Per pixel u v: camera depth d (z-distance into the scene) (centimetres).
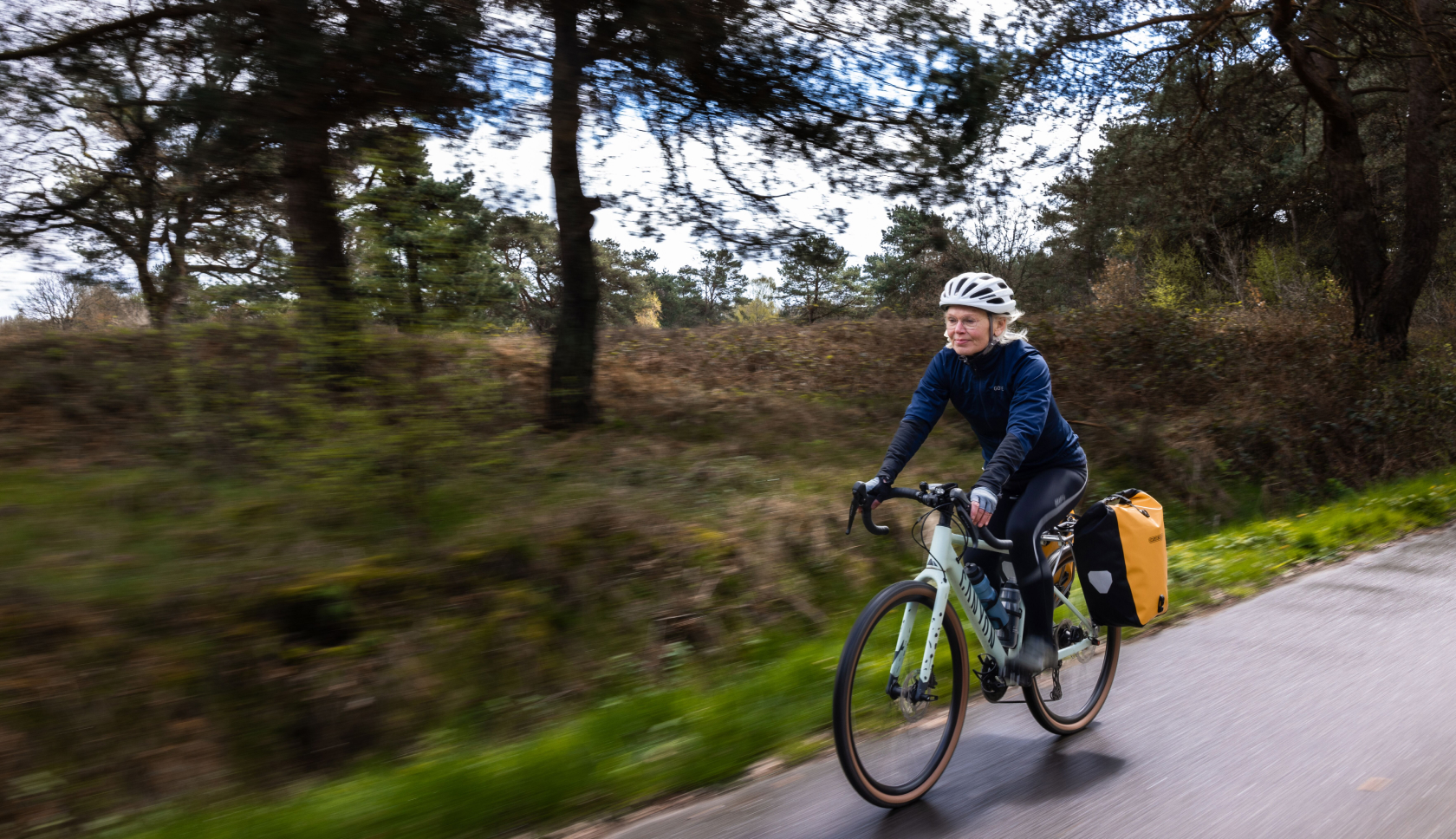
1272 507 987
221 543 478
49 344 769
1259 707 388
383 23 628
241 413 535
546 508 563
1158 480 959
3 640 385
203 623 424
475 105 723
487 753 379
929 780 322
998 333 338
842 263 930
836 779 335
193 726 397
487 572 505
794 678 447
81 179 841
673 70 772
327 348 472
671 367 1191
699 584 561
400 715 436
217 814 350
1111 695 412
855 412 1024
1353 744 346
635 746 376
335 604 450
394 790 330
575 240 829
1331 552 725
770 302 1578
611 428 837
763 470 757
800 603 584
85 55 752
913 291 3094
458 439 504
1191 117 1552
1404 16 1385
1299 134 1884
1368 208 1541
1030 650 345
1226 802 304
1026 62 1238
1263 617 532
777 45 808
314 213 682
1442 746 340
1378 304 1507
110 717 384
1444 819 285
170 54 765
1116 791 315
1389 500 941
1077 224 1582
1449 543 755
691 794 329
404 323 486
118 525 496
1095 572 368
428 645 460
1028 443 324
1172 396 1163
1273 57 1538
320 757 414
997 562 357
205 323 587
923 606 325
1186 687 417
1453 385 1327
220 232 867
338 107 664
